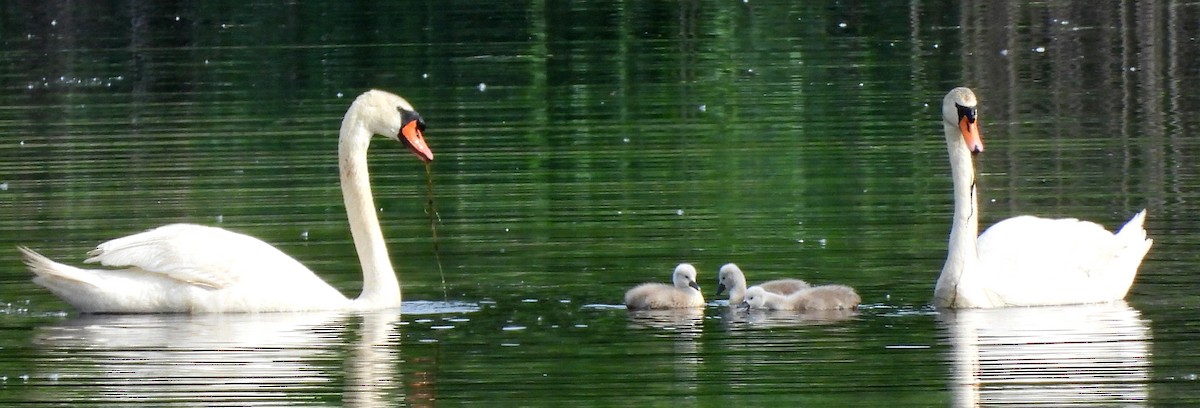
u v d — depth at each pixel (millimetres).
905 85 29500
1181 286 15555
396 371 12703
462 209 19734
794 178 21312
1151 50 33062
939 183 20719
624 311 14773
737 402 11648
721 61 32906
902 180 21016
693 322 14336
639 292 14852
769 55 33594
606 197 20344
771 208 19406
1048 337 13562
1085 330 13820
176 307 15055
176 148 24359
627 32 37406
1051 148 23391
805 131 25000
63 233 18422
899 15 38812
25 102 29547
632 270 16406
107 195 20766
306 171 22344
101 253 15297
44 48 36500
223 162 23094
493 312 14773
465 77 31656
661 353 13156
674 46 35156
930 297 15242
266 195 20719
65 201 20359
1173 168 21531
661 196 20266
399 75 31969
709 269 16453
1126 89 28750
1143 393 11750
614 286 15758
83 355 13305
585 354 13156
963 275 14734
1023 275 14922
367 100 15734
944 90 28906
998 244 15352
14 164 23188
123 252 15211
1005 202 19750
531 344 13516
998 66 31609
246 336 14023
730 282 15219
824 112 26781
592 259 16938
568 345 13484
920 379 12234
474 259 17062
